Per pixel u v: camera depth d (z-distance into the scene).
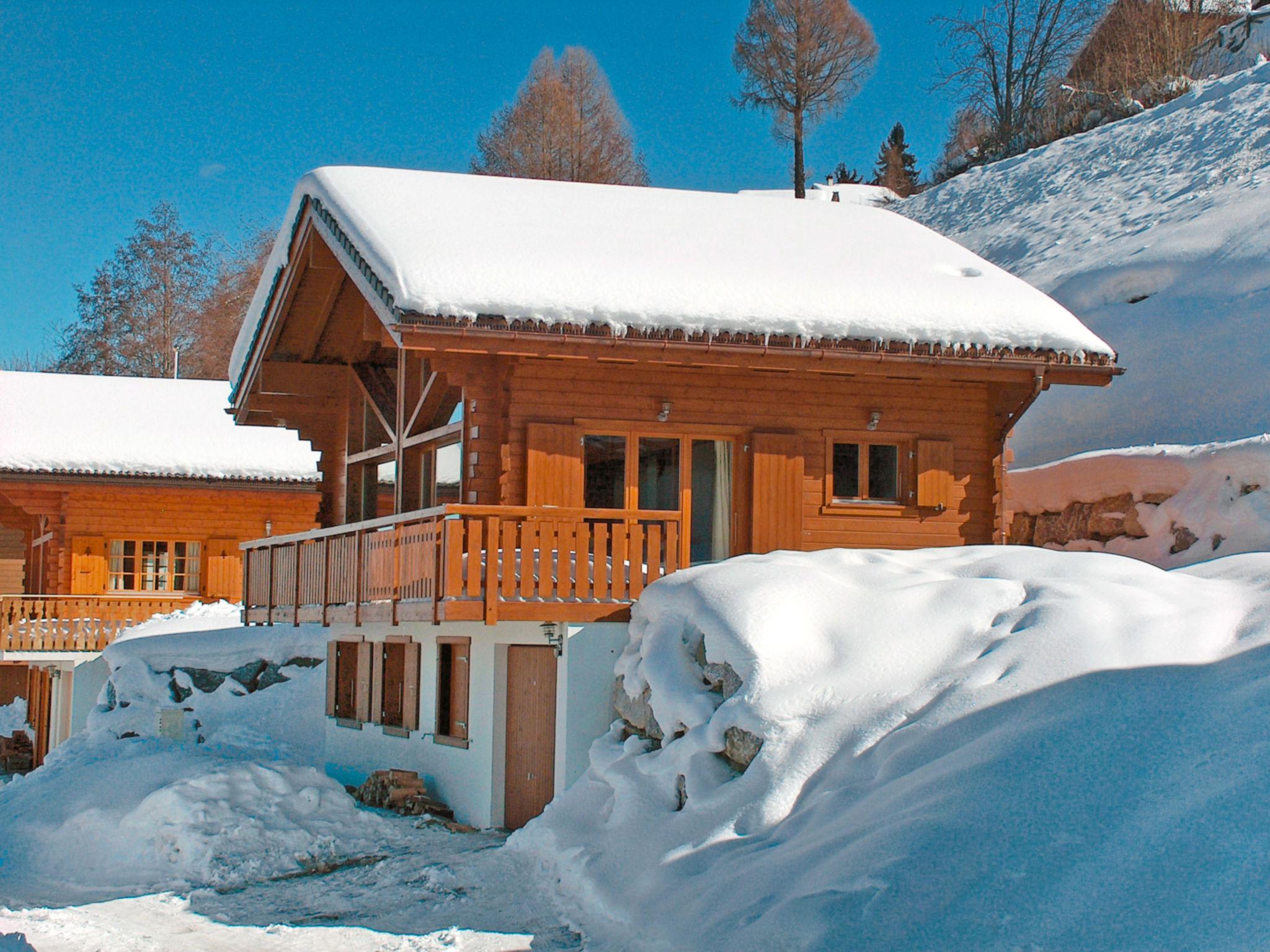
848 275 15.38
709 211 17.84
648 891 8.99
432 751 14.40
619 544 12.76
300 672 19.50
